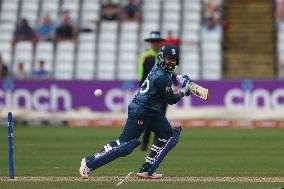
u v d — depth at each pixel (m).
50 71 101.00
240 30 106.75
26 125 88.38
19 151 60.72
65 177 43.97
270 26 106.94
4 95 88.44
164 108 51.81
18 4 109.56
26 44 103.50
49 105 88.44
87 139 71.31
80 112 88.06
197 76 99.94
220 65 100.94
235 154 58.59
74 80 88.06
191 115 86.75
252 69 102.06
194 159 54.88
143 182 41.34
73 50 102.62
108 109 87.81
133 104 41.16
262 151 60.78
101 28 105.12
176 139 42.00
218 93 86.50
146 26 105.50
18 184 40.50
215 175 45.22
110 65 101.12
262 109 86.12
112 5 106.06
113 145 40.47
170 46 40.81
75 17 106.50
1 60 97.00
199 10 107.44
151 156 42.59
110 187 39.19
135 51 102.44
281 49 102.19
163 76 40.66
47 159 54.81
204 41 103.62
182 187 39.19
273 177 44.25
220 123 86.50
